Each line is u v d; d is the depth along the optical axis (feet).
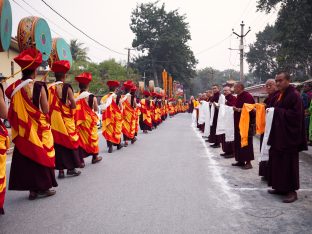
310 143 39.50
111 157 32.99
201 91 425.69
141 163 29.99
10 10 21.50
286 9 96.12
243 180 24.09
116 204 18.40
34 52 18.48
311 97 38.47
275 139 19.21
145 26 224.33
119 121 36.47
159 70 221.05
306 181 24.00
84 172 26.21
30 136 18.20
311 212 17.42
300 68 123.95
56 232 14.67
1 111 15.46
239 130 28.19
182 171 26.86
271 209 17.84
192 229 15.02
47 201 18.94
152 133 58.54
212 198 19.69
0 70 70.44
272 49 214.90
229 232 14.74
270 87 22.62
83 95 26.84
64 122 23.34
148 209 17.61
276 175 19.53
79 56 214.90
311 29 93.40
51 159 19.01
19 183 18.56
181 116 136.77
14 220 16.10
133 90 41.52
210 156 34.22
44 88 18.66
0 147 15.20
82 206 18.07
